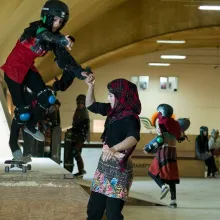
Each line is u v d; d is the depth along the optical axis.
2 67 4.64
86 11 15.10
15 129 4.99
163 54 27.88
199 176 16.28
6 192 4.46
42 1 10.47
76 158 12.39
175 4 18.83
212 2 18.06
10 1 9.34
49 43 4.50
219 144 18.11
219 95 28.09
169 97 28.09
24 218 3.67
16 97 4.71
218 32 19.92
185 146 17.12
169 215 8.59
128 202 9.62
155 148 9.37
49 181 5.07
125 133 3.87
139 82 27.88
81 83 27.70
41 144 9.65
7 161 5.59
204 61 27.97
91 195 3.96
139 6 19.25
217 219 8.31
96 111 4.25
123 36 19.45
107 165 3.88
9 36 12.38
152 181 14.22
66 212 3.86
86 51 19.62
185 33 19.47
